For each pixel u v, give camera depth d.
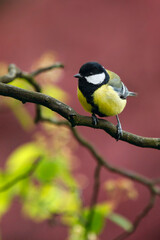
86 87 5.87
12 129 12.60
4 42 15.34
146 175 12.42
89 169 12.33
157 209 11.89
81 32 15.49
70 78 13.29
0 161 12.05
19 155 5.77
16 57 14.91
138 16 15.49
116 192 5.46
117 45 14.97
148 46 14.82
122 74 14.38
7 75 5.75
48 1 16.41
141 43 14.91
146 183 6.46
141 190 12.18
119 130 4.89
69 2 16.23
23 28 15.78
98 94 5.83
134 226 6.01
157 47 14.69
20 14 16.25
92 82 5.88
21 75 5.95
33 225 11.36
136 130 13.23
